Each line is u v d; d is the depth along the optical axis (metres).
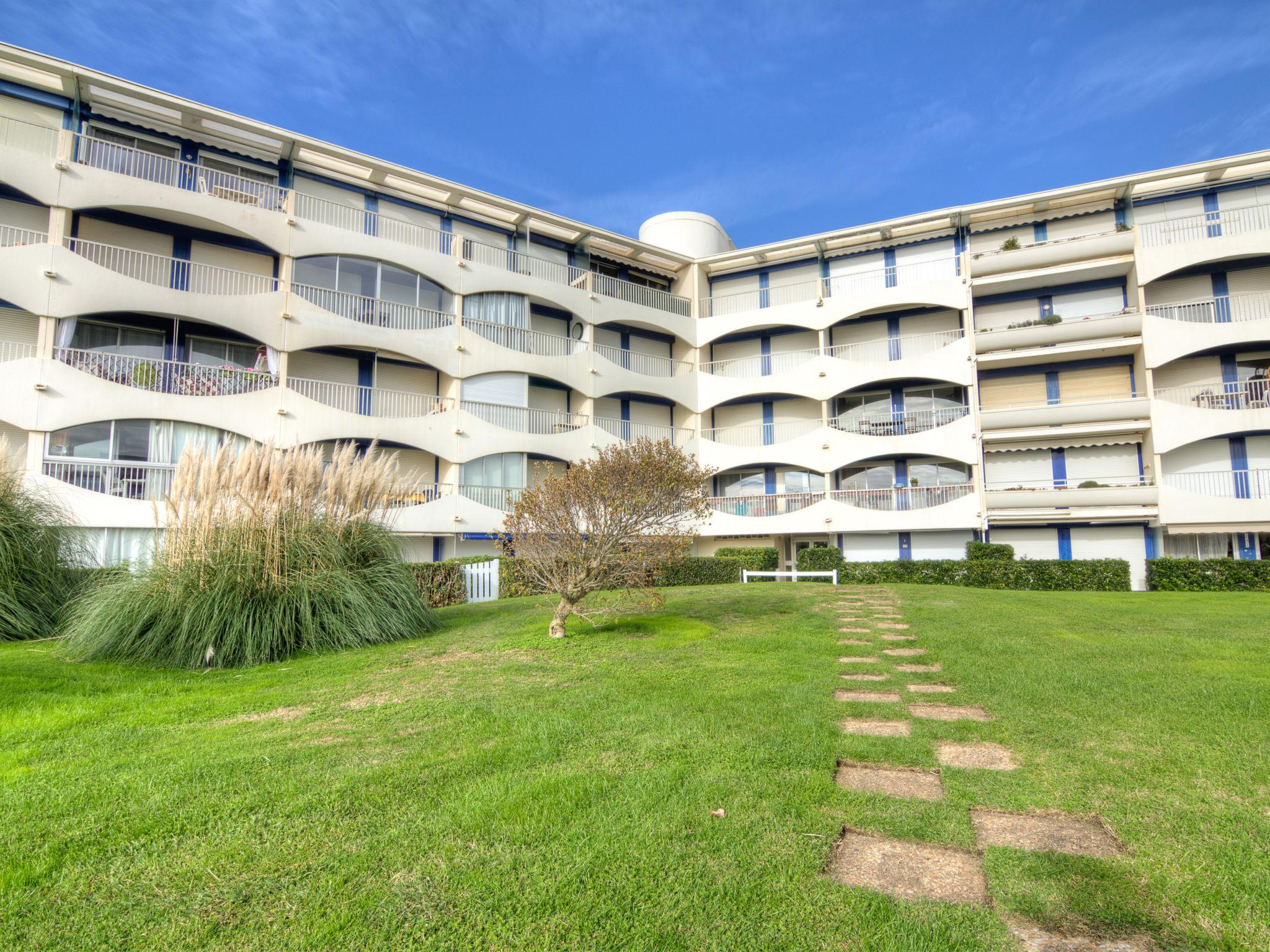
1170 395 23.84
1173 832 3.44
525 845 3.43
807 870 3.18
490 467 24.45
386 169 22.83
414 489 13.91
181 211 18.84
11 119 16.64
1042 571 22.14
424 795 4.05
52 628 10.08
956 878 3.19
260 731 5.45
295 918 2.84
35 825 3.68
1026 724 5.25
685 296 32.16
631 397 30.19
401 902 2.95
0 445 10.98
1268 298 23.14
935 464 27.77
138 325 19.12
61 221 17.20
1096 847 3.42
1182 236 24.67
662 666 7.62
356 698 6.54
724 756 4.62
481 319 25.05
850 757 4.70
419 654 8.70
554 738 5.05
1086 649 8.12
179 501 9.17
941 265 28.23
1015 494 24.33
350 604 9.61
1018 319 26.88
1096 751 4.60
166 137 20.16
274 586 9.07
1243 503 21.53
